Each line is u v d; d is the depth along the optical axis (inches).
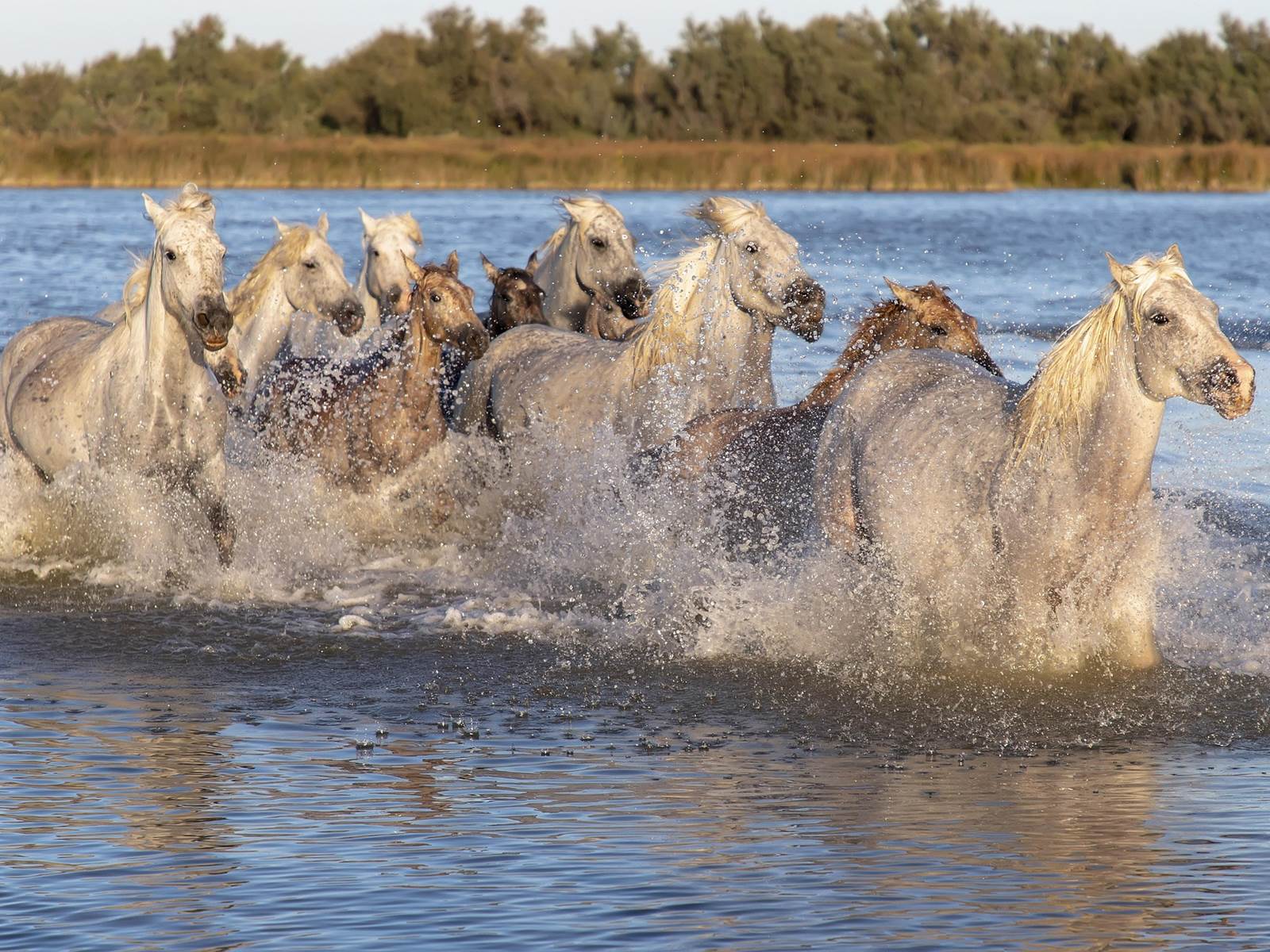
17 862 815.1
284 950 714.2
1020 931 730.8
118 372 1466.5
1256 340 2785.4
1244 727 1029.2
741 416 1375.5
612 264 1829.5
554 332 1688.0
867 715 1062.4
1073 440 1033.5
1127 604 1105.4
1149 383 996.6
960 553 1096.2
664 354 1502.2
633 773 953.5
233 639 1282.0
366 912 752.3
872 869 802.2
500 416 1638.8
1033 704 1073.5
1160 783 928.3
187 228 1396.4
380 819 875.4
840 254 4783.5
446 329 1533.0
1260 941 719.7
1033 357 2549.2
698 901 763.4
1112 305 1011.3
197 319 1376.7
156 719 1063.6
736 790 920.9
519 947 715.4
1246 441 1961.1
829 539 1181.1
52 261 4598.9
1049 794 909.8
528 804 900.0
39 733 1031.0
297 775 949.8
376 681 1161.4
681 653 1222.3
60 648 1251.2
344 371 1636.3
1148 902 761.0
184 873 799.1
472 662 1208.8
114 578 1476.4
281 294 1822.1
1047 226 6230.3
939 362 1157.7
